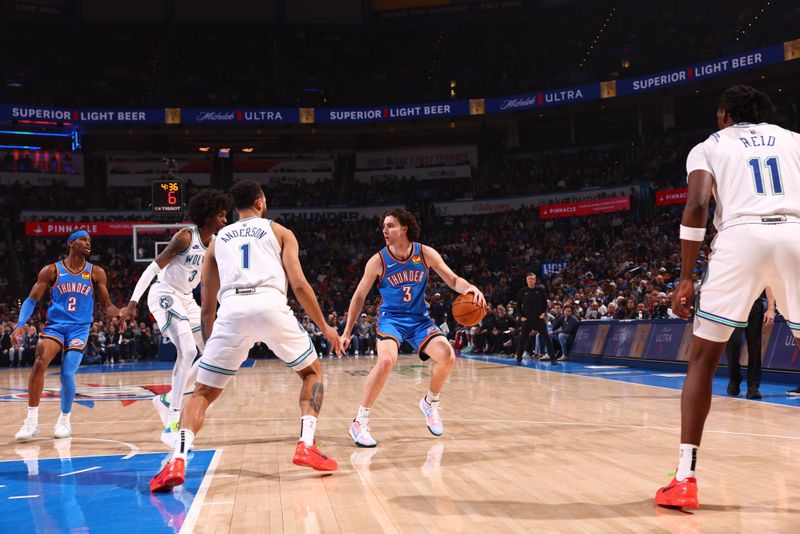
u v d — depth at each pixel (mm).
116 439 5426
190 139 29922
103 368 16703
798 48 21156
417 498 3295
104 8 30734
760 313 7242
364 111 28047
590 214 25359
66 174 28094
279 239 3768
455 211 28297
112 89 30641
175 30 31844
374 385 4824
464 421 6008
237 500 3332
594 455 4301
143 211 27297
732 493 3270
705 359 3025
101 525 2967
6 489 3699
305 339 3752
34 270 25719
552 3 31469
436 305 20078
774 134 3107
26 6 29656
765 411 6238
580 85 25953
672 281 16656
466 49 32656
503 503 3166
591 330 14500
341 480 3725
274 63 32594
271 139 30531
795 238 2891
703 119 27219
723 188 3068
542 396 7938
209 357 3600
